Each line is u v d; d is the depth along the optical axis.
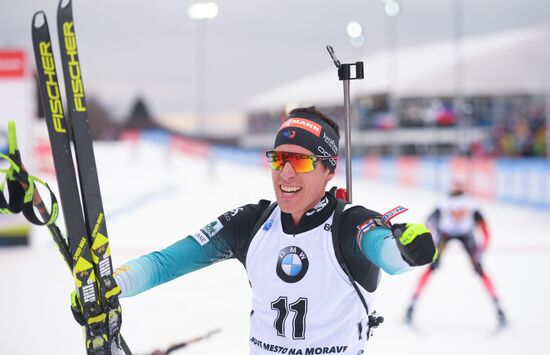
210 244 5.86
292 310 5.42
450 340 15.79
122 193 52.62
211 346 14.91
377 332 16.53
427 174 56.44
